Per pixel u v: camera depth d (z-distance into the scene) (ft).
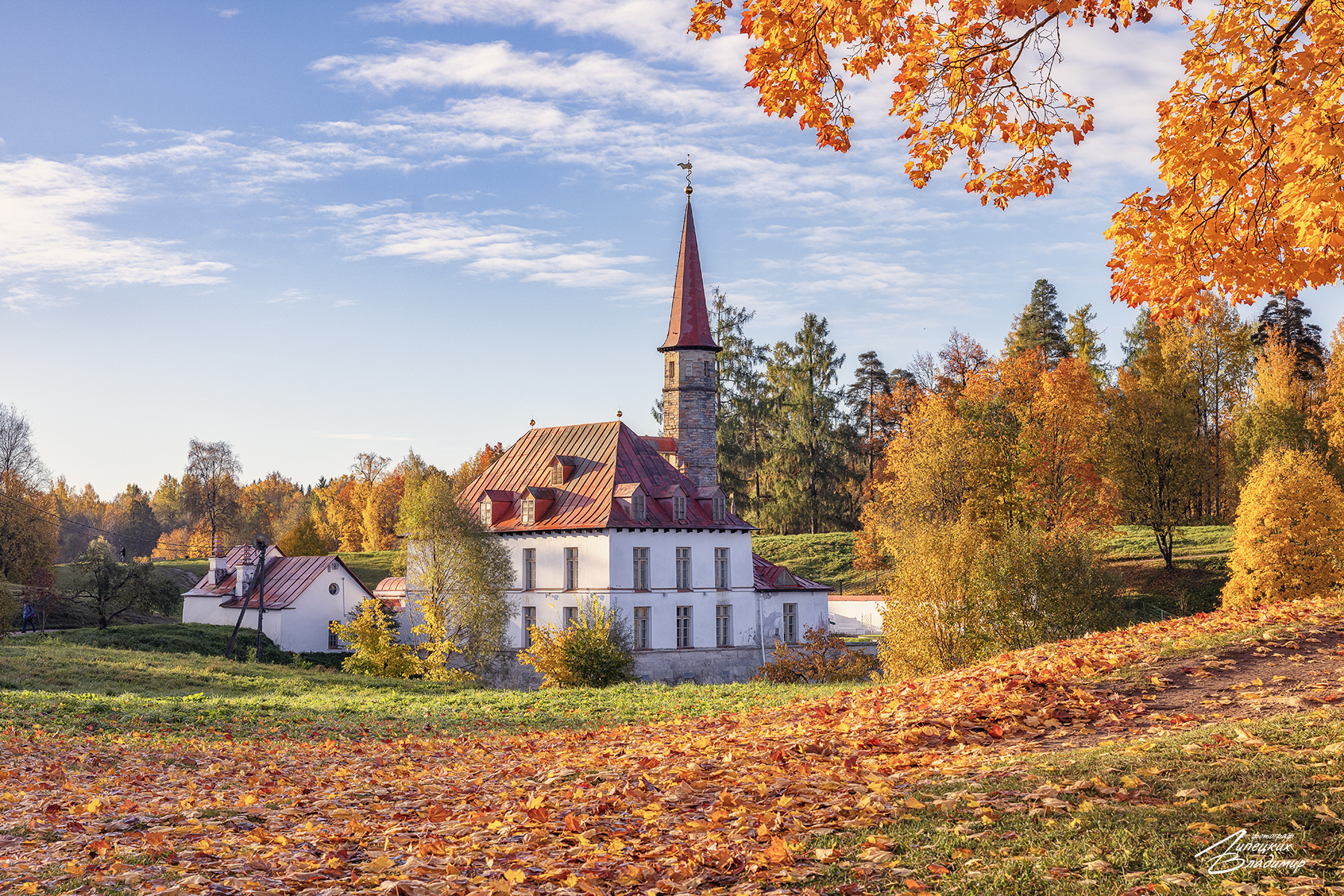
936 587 104.01
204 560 408.05
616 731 59.82
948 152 35.94
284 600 206.18
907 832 25.48
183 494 495.41
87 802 37.60
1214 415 281.95
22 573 233.14
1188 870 21.06
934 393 269.64
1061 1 30.94
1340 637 47.37
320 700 95.61
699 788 33.83
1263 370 263.70
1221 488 284.20
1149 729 36.24
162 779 46.03
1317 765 26.61
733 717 59.31
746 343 335.06
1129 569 231.71
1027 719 39.78
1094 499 207.31
